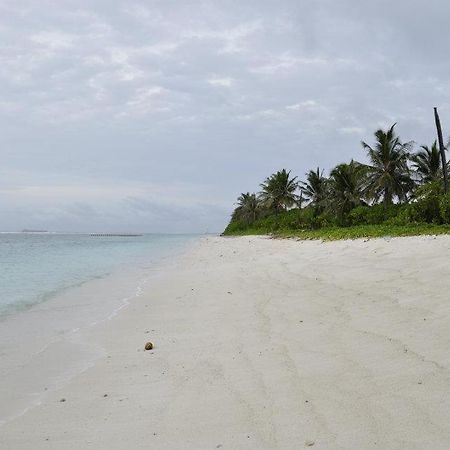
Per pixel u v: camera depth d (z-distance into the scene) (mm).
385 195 42062
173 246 54000
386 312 6867
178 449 3553
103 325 8344
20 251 41844
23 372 5727
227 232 95375
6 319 9055
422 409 3773
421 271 9336
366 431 3537
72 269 20984
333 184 42500
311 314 7527
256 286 11258
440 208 24266
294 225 50500
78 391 5008
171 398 4609
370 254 13578
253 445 3512
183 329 7602
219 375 5141
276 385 4648
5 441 3871
